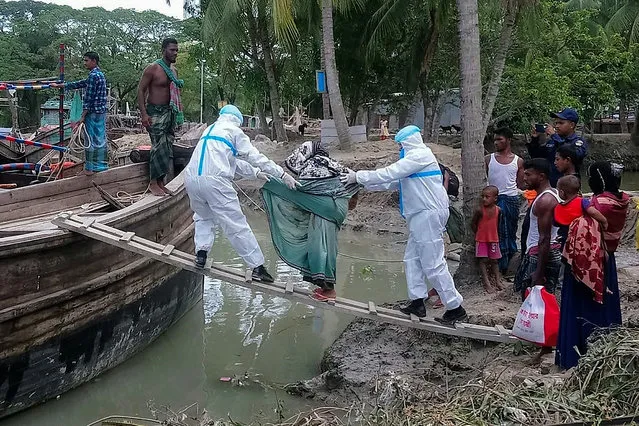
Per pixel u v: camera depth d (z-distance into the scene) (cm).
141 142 1864
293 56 2341
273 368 700
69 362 601
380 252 1288
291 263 595
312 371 690
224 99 4391
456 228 811
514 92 2184
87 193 754
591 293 506
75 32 4775
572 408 410
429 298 736
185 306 871
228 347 766
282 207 598
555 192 607
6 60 4241
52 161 928
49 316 566
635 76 2752
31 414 579
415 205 586
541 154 733
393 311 618
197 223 603
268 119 4531
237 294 994
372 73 2431
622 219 515
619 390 416
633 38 2659
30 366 558
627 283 714
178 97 755
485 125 1585
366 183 584
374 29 2138
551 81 2116
